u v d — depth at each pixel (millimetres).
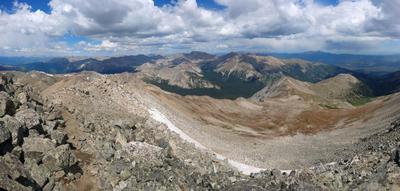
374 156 61219
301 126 165250
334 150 109750
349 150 101312
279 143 126625
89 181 42875
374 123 147000
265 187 51781
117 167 45031
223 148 99250
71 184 41000
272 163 92688
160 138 61531
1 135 36219
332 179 53938
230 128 140375
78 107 73438
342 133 145125
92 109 78875
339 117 178750
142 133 59875
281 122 171250
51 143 41969
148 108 103125
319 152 109125
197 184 49406
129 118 78125
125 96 102000
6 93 44219
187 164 54625
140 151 50000
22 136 40500
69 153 42375
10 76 54344
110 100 92562
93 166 45156
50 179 38688
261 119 175875
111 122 59562
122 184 43250
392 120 136250
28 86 56500
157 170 47125
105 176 43875
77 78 105125
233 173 59219
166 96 152750
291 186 51188
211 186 50156
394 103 170500
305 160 97562
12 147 38125
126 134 56156
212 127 129750
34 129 43688
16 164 34562
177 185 45844
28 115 44219
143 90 126688
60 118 54188
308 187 51031
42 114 51344
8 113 42781
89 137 51938
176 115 119000
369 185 50344
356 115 179750
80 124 55281
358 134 134375
